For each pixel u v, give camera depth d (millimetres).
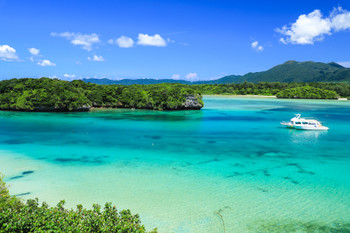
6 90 85188
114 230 11375
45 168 26266
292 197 20031
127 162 28812
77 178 23531
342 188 21953
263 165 28266
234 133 47500
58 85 86125
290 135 46125
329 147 37062
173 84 120812
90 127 52719
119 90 100000
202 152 33625
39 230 10594
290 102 133375
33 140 39562
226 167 27391
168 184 22328
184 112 84625
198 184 22406
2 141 38656
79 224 11562
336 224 16281
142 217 16797
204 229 15633
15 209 12734
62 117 68250
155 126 54812
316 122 52656
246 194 20453
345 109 96500
